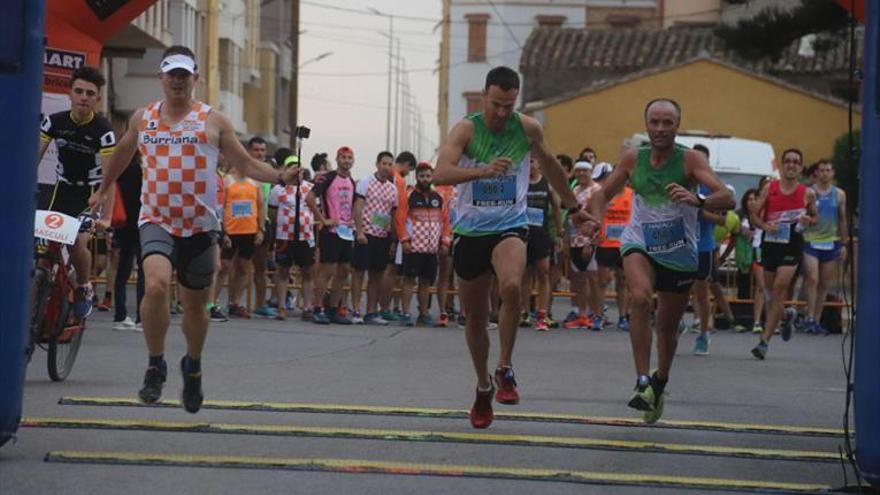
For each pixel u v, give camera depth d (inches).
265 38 4276.6
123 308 1005.2
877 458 430.6
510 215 550.0
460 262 554.6
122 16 1037.8
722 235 1201.4
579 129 2972.4
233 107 3425.2
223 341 952.9
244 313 1203.9
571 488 458.6
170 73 520.7
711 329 1256.2
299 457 496.1
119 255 1002.7
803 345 1101.1
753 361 949.2
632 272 581.3
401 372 793.6
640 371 582.2
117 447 503.5
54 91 1027.3
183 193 525.0
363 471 471.5
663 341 588.4
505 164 531.2
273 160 1321.4
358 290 1193.4
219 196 1143.0
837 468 508.4
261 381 726.5
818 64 3142.2
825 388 784.9
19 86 451.2
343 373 778.8
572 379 782.5
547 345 1014.4
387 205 1185.4
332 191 1168.8
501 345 557.6
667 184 579.2
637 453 526.6
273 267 1395.2
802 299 1343.5
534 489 454.9
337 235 1165.7
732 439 570.6
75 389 660.1
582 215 585.0
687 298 589.6
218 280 1157.7
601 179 1165.7
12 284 454.3
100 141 700.0
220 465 473.4
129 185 987.9
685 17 4077.3
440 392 698.8
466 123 551.2
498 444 533.0
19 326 457.7
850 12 470.3
